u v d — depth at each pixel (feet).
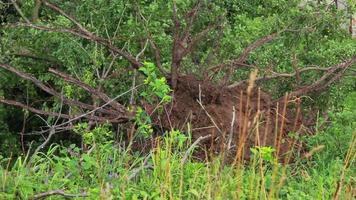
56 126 21.01
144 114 20.18
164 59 25.68
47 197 15.44
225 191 15.12
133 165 17.52
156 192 15.30
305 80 25.18
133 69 23.89
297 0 31.60
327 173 18.90
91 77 24.85
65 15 23.85
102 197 14.53
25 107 22.04
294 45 28.19
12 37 29.17
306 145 20.79
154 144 20.10
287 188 17.47
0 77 29.68
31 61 29.68
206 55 26.12
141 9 26.48
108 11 26.53
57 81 28.09
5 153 30.63
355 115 21.33
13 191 15.37
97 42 24.13
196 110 21.95
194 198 15.75
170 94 22.31
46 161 18.94
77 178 16.80
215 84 23.15
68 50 26.21
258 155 16.85
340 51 27.48
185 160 17.56
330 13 30.71
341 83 25.50
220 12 28.53
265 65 25.14
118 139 21.75
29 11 32.14
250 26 29.60
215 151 20.22
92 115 22.38
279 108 22.97
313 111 23.81
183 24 26.86
